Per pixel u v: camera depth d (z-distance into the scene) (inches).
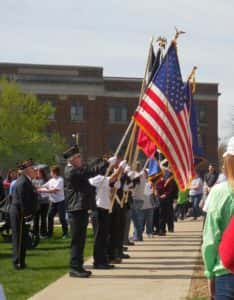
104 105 3363.7
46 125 3186.5
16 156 2979.8
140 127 612.1
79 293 434.6
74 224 505.0
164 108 619.5
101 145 3339.1
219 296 208.1
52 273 526.9
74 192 504.7
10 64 3302.2
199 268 553.9
